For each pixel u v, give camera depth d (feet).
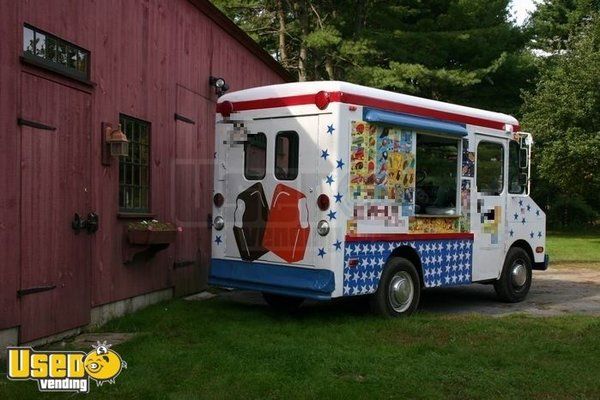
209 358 18.06
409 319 24.09
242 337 20.94
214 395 15.12
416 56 83.35
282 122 24.00
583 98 74.54
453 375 16.88
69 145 20.54
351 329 22.33
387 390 15.64
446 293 34.37
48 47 19.60
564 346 20.02
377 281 24.04
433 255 26.53
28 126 18.40
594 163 74.23
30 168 18.53
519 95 92.22
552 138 77.97
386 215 24.30
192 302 27.55
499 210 30.14
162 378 16.34
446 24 87.45
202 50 31.89
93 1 21.97
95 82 22.08
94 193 22.11
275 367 17.35
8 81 17.57
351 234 23.00
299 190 23.41
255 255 24.72
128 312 24.76
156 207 26.81
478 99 94.84
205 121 32.35
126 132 24.71
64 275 20.31
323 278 22.63
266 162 24.47
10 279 17.69
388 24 87.45
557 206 106.83
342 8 88.28
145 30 25.84
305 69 84.64
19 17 18.03
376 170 23.86
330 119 22.68
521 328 22.80
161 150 27.32
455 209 27.81
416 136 25.54
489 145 29.53
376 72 78.38
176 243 28.78
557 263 51.19
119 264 23.91
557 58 85.87
